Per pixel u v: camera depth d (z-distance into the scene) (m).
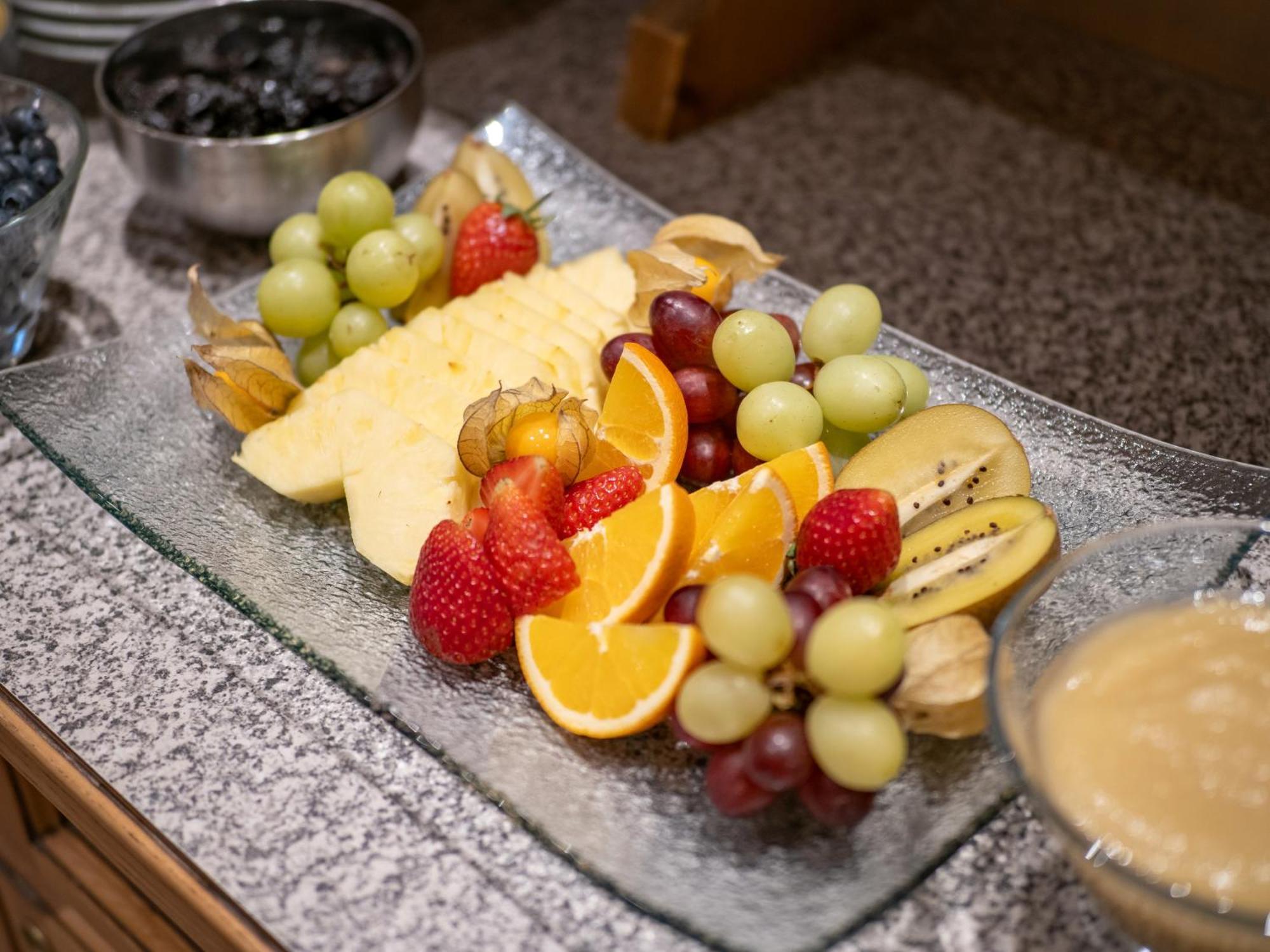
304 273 1.06
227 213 1.26
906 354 1.09
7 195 1.09
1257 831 0.64
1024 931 0.73
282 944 0.73
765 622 0.71
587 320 1.10
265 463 0.98
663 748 0.81
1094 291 1.29
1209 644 0.73
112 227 1.35
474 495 0.96
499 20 1.73
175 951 0.99
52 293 1.26
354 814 0.80
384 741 0.84
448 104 1.54
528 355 1.02
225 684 0.88
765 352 0.94
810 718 0.72
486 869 0.77
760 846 0.75
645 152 1.48
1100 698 0.71
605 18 1.74
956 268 1.32
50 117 1.21
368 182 1.08
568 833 0.75
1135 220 1.38
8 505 1.03
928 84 1.60
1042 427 1.02
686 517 0.82
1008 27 1.71
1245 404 1.15
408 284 1.06
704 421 0.98
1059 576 0.79
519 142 1.34
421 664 0.86
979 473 0.92
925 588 0.83
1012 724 0.68
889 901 0.71
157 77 1.37
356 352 1.05
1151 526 0.80
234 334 1.03
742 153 1.48
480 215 1.14
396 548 0.91
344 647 0.87
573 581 0.82
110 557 0.99
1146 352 1.21
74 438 1.02
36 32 1.45
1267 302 1.27
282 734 0.85
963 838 0.74
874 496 0.80
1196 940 0.63
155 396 1.07
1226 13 1.55
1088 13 1.68
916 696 0.76
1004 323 1.24
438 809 0.80
